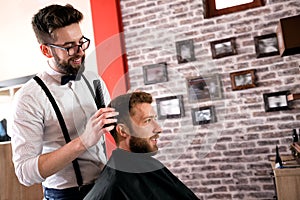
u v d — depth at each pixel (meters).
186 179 3.07
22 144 1.21
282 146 3.06
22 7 3.64
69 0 3.54
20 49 3.62
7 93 3.51
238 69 3.21
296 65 3.04
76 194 1.25
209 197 3.24
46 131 1.31
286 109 3.05
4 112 3.47
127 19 3.56
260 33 3.16
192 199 1.27
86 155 1.24
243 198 3.16
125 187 1.12
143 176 1.17
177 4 3.41
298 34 2.60
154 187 1.18
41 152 1.31
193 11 3.36
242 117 3.18
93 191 1.16
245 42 3.20
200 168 3.27
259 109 3.14
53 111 1.28
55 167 1.12
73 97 1.01
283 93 3.07
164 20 3.45
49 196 1.32
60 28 1.21
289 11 3.07
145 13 3.52
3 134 3.25
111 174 1.15
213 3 3.30
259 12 3.16
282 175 2.31
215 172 3.23
